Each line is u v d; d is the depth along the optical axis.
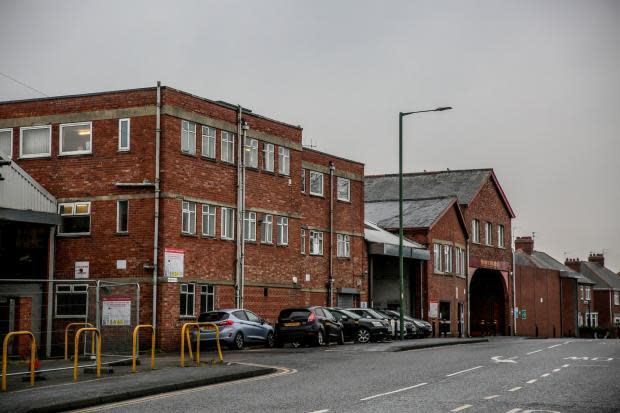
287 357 26.25
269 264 37.59
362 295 46.66
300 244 40.25
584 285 85.50
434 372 20.84
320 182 43.66
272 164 38.25
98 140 32.56
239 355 27.36
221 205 34.66
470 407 14.14
